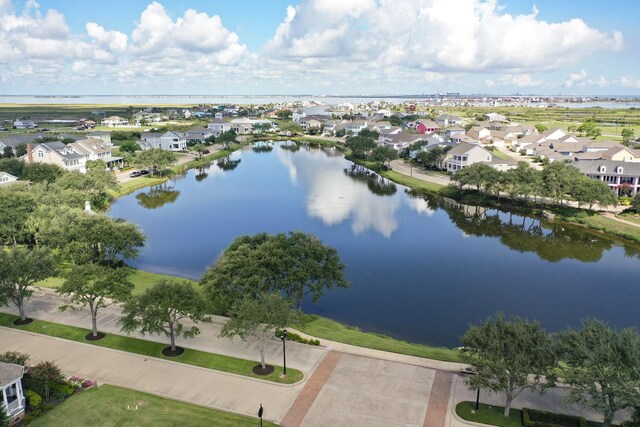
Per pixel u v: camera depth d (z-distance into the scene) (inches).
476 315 2047.2
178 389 1360.7
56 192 3265.3
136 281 2279.8
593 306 2158.0
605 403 1104.2
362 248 2992.1
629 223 3447.3
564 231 3444.9
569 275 2561.5
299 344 1637.6
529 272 2600.9
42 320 1804.9
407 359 1546.5
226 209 4003.4
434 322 1974.7
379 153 5743.1
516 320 1305.4
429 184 4877.0
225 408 1269.7
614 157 5022.1
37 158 4800.7
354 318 2005.4
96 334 1675.7
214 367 1477.6
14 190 3046.3
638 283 2447.1
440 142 6589.6
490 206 4109.3
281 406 1282.0
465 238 3253.0
